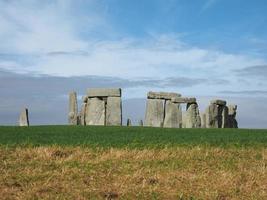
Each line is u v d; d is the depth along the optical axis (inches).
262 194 708.7
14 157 912.9
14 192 693.3
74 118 2065.7
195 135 1341.0
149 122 1999.3
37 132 1411.2
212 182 767.7
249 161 933.2
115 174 803.4
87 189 713.0
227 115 2182.6
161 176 793.6
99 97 1998.0
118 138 1205.7
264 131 1595.7
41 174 789.9
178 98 2001.7
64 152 965.2
